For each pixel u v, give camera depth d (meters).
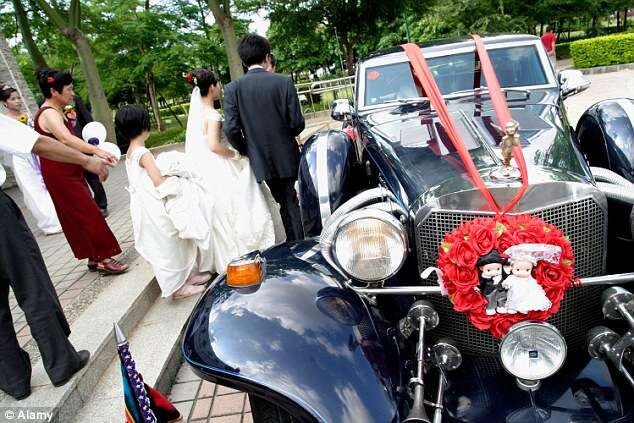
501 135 2.21
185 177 3.53
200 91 3.94
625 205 1.94
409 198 2.03
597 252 1.89
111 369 2.98
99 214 3.90
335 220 1.98
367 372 1.66
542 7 20.81
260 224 3.88
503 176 1.79
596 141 2.50
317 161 2.84
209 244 3.61
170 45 18.95
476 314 1.74
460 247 1.70
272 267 2.14
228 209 3.83
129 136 3.42
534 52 3.24
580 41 17.61
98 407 2.65
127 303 3.46
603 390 1.75
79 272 4.27
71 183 3.73
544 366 1.63
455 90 3.16
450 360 1.84
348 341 1.75
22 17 14.92
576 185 1.78
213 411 2.75
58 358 2.59
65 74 3.58
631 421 1.64
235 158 3.96
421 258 1.96
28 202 5.60
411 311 1.88
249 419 2.64
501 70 3.19
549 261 1.65
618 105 2.52
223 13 13.59
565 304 1.93
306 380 1.63
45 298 2.51
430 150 2.27
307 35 22.23
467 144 2.19
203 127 3.89
